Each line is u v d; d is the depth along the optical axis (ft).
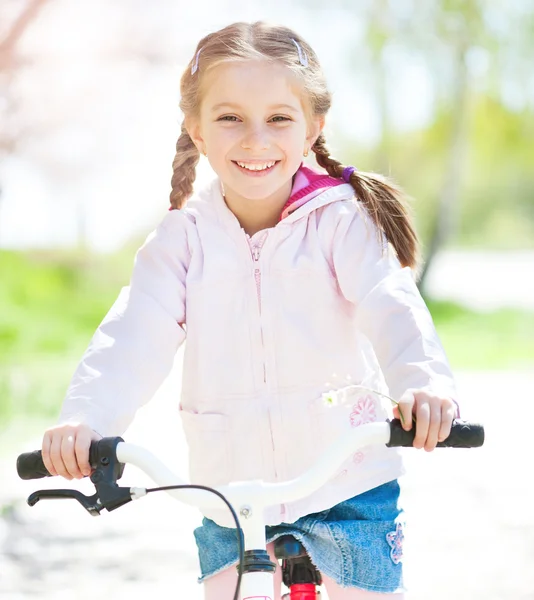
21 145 57.21
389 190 14.38
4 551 27.78
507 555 26.91
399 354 12.56
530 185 203.31
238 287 13.92
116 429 12.93
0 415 46.47
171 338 13.97
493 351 77.25
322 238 13.96
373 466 13.51
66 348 73.92
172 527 30.78
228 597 13.48
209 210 14.35
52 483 35.55
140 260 14.39
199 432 13.89
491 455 40.01
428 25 113.29
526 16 112.98
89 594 24.32
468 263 168.35
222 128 13.76
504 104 136.46
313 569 13.29
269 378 13.71
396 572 13.35
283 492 10.79
